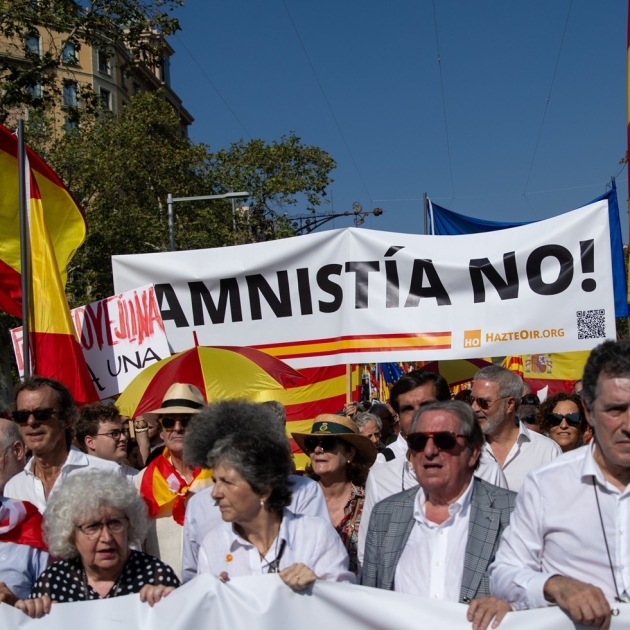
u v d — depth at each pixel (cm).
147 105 2709
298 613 303
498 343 612
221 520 368
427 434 326
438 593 319
